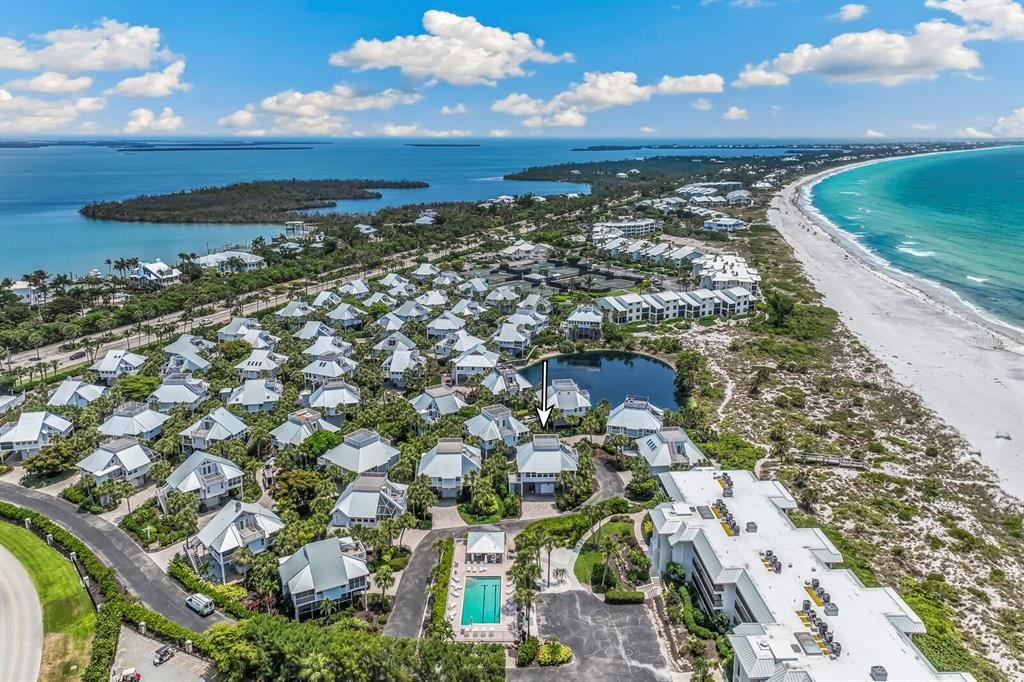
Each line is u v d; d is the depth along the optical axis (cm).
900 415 19512
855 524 14100
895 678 9019
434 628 10769
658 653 10731
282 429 17438
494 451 17488
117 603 11550
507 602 11931
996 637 10988
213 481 15050
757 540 12062
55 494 15838
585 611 11719
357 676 9525
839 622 10069
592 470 15825
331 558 11744
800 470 16312
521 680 10162
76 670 10450
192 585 12181
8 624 11481
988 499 15238
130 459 16175
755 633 9825
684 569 12450
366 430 16762
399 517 13500
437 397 19462
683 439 16438
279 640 9894
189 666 10456
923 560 13012
